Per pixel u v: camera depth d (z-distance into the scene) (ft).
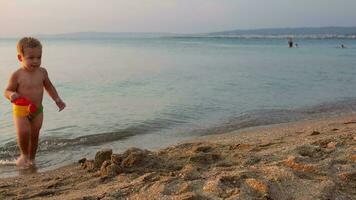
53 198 11.07
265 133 22.29
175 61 95.66
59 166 17.22
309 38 506.48
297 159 12.17
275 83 50.47
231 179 10.69
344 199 9.72
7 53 138.10
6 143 21.53
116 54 133.18
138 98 37.63
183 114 30.19
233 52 148.56
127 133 24.21
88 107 32.76
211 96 39.11
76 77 57.31
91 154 19.42
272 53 139.44
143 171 13.05
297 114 30.71
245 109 32.53
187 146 16.66
